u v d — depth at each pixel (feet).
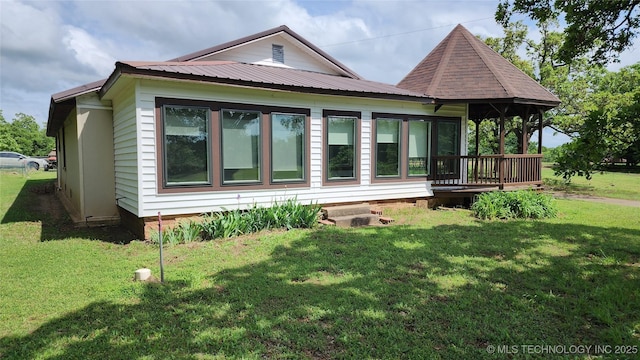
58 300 14.12
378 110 33.17
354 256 19.70
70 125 39.01
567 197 49.98
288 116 28.22
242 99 25.94
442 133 37.35
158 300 14.03
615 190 58.80
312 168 29.73
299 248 21.15
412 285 15.56
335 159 31.09
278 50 38.01
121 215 29.37
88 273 17.22
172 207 23.59
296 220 26.50
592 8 20.04
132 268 17.90
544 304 13.89
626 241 23.00
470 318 12.65
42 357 10.31
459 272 17.19
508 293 14.88
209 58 34.55
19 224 29.99
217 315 12.76
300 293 14.62
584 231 25.72
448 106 37.24
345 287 15.30
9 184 63.87
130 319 12.50
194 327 11.89
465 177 38.47
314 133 29.71
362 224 29.07
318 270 17.49
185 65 25.79
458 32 43.73
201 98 24.23
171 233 22.41
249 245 21.76
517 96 33.27
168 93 23.08
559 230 26.00
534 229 26.35
